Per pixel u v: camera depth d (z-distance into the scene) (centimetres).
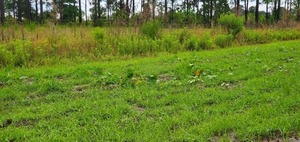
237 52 1133
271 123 402
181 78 684
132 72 668
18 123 436
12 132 393
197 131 389
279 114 440
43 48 1028
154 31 1357
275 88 580
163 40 1276
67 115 461
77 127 409
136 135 378
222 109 466
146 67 839
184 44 1310
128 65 890
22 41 1038
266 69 756
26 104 526
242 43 1594
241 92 553
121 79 665
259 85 598
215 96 530
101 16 3359
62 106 493
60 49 1049
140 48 1149
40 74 767
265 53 1057
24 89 612
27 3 3281
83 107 486
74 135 382
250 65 816
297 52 1069
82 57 1043
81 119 438
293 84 595
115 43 1159
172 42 1278
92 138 375
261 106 474
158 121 425
